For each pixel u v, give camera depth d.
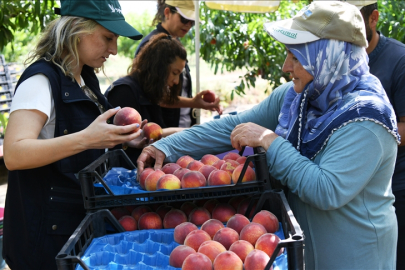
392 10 4.45
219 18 5.44
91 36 1.78
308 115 1.71
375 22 2.30
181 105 3.71
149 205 1.84
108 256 1.40
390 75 2.28
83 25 1.75
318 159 1.65
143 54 2.93
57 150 1.56
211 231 1.52
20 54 10.95
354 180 1.52
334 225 1.64
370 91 1.60
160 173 1.77
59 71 1.75
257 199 1.69
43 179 1.76
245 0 4.10
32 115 1.63
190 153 2.14
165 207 1.79
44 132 1.74
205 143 2.15
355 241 1.63
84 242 1.61
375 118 1.52
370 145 1.52
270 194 1.60
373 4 2.28
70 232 1.79
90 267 1.33
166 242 1.59
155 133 2.41
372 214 1.62
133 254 1.41
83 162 1.85
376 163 1.53
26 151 1.55
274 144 1.67
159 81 2.87
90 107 1.85
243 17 5.59
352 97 1.59
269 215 1.53
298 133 1.72
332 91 1.62
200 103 3.80
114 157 2.18
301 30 1.58
